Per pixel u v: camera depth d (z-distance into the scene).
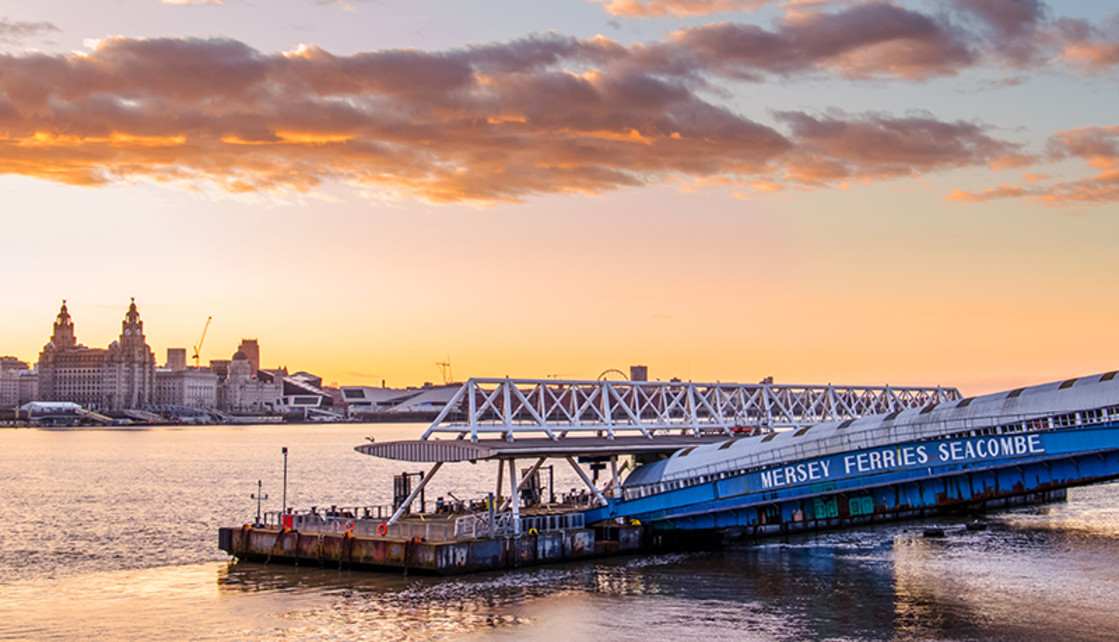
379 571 72.88
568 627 56.62
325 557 75.31
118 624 60.62
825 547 84.00
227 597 66.06
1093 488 137.50
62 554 93.56
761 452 80.25
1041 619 57.41
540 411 85.94
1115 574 70.44
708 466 82.06
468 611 60.41
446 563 70.44
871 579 69.25
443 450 75.19
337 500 150.50
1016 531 93.56
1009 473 73.50
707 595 64.25
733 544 85.50
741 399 105.56
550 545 75.62
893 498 77.44
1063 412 70.50
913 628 55.75
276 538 78.31
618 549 79.69
